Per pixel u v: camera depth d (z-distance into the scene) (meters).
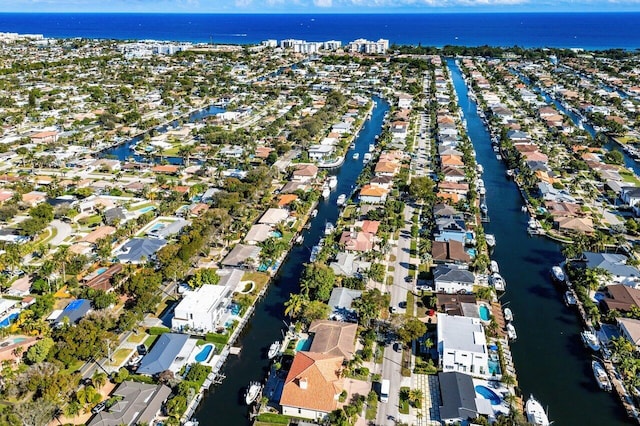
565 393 126.38
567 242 199.00
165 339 135.88
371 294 153.00
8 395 117.56
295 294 160.00
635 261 174.50
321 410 113.94
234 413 120.44
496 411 117.75
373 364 132.50
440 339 134.25
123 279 165.88
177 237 196.75
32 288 162.00
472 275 164.88
